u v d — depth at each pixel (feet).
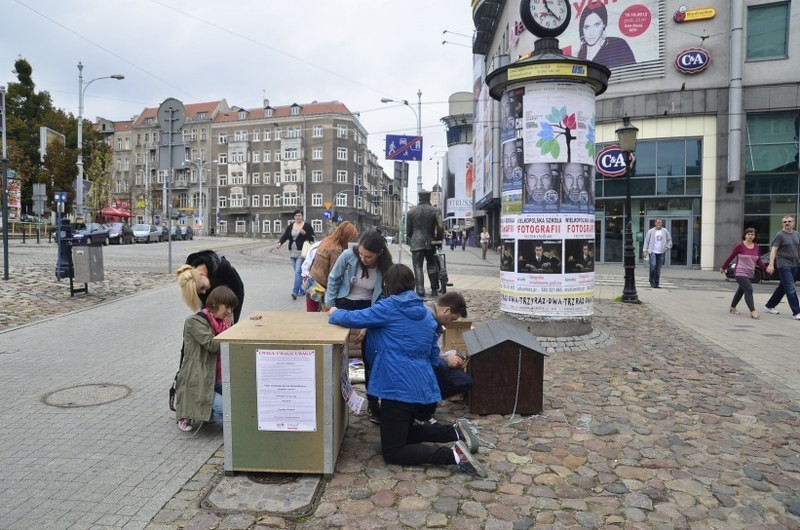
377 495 11.41
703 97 83.30
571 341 24.36
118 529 10.07
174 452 13.44
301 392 11.96
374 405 15.49
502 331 17.30
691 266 86.22
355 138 300.40
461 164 216.13
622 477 12.30
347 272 17.25
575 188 24.54
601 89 25.57
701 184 84.74
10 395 17.49
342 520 10.44
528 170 24.63
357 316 12.90
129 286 42.27
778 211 81.76
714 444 14.15
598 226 91.40
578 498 11.36
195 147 310.45
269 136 298.97
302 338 11.98
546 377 19.86
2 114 43.09
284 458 12.08
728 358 23.13
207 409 14.29
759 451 13.74
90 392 17.89
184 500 11.18
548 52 25.36
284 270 59.26
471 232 211.41
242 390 12.03
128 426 15.08
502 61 109.50
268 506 10.90
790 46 79.51
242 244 128.36
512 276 25.27
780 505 11.16
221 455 13.32
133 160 326.24
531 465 12.87
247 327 13.11
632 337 27.25
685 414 16.35
